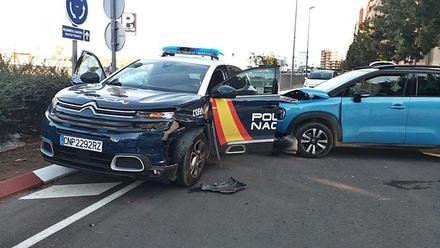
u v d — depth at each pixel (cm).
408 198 582
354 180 664
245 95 701
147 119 521
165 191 567
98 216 473
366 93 796
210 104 644
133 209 499
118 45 977
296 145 801
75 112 529
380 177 689
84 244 405
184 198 544
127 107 520
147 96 561
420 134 802
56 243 405
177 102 555
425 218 508
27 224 444
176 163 554
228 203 533
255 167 718
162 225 457
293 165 745
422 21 1944
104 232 433
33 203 503
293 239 436
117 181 597
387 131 800
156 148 521
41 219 458
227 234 441
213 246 412
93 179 602
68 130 525
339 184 638
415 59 2492
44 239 412
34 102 774
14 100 709
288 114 796
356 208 535
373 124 800
